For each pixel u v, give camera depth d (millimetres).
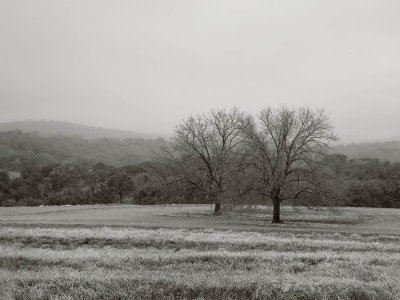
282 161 45125
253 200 46188
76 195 101938
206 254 23844
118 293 16953
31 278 18406
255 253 24562
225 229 37781
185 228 38188
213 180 56938
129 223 42281
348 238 32906
